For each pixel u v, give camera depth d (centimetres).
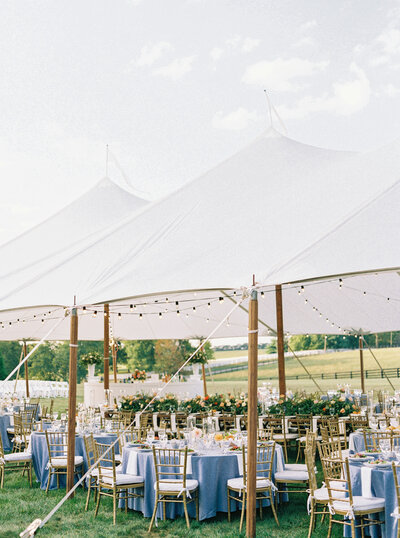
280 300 1381
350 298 1692
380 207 751
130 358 4188
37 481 1023
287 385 3478
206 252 829
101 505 878
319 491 712
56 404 2644
